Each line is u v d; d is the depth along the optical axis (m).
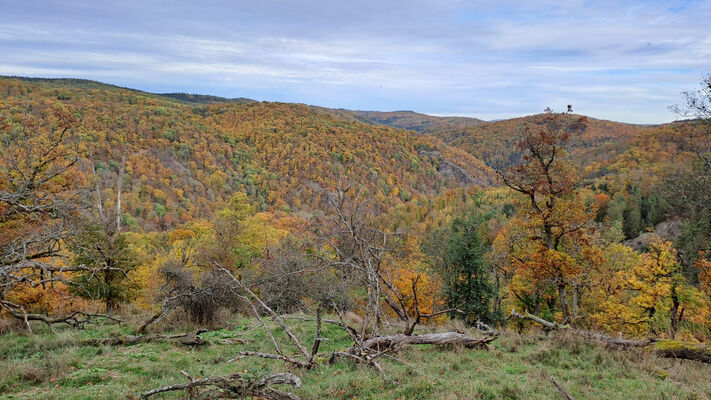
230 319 15.01
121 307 18.56
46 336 11.77
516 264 26.06
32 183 17.28
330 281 13.72
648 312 22.28
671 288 21.23
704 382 7.32
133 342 11.18
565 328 11.78
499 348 10.40
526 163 23.75
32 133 20.30
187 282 14.16
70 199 17.50
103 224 18.52
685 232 32.09
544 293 25.53
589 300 28.17
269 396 5.99
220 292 14.20
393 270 15.92
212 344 11.20
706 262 22.83
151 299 19.34
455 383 7.16
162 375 8.32
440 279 26.42
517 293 26.56
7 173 18.25
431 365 8.59
